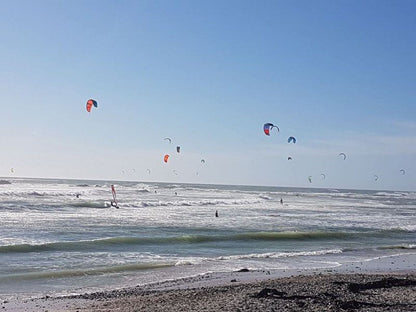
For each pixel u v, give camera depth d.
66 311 9.66
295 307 9.04
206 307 9.16
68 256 18.02
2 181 93.12
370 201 80.56
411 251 21.95
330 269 16.36
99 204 41.12
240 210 43.31
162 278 14.52
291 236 25.78
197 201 50.59
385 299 9.98
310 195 100.12
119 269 15.77
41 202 41.62
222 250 20.98
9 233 23.17
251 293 10.55
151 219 32.03
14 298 11.50
